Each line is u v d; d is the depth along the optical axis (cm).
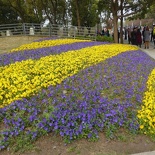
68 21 3294
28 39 1705
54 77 598
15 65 699
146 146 358
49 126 377
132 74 688
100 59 848
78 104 440
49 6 3012
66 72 643
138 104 473
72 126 375
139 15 2041
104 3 2000
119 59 880
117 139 369
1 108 439
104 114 409
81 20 2819
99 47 1157
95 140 362
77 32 1948
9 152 340
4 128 388
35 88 528
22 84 543
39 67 664
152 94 508
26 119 397
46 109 427
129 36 1972
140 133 384
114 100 475
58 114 393
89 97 478
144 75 681
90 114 402
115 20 1867
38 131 368
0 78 580
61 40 1430
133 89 548
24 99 469
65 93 512
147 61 895
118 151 346
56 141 360
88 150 345
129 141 366
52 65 698
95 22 2909
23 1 2716
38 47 1177
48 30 1950
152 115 410
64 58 803
